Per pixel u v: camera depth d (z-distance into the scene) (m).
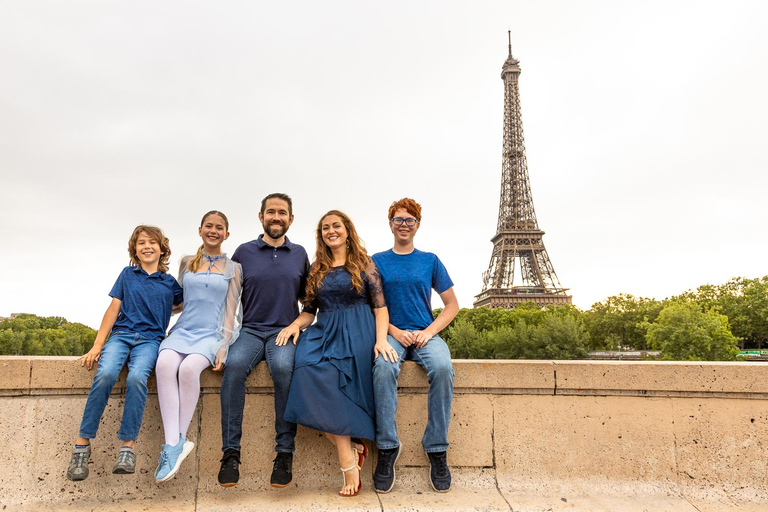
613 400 5.19
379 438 4.81
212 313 5.11
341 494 4.75
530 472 5.14
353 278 5.11
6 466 4.71
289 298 5.31
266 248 5.51
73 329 135.50
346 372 4.76
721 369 5.12
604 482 5.11
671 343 68.31
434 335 5.25
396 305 5.36
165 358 4.68
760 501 4.91
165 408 4.57
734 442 5.08
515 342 82.44
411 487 5.06
